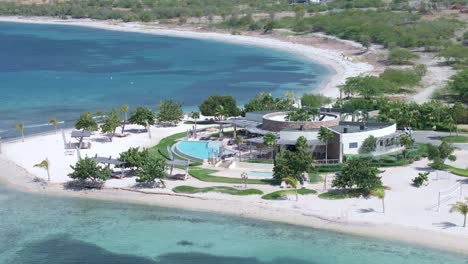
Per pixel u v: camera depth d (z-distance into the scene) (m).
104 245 99.44
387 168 131.75
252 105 177.38
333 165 131.38
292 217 107.00
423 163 135.25
